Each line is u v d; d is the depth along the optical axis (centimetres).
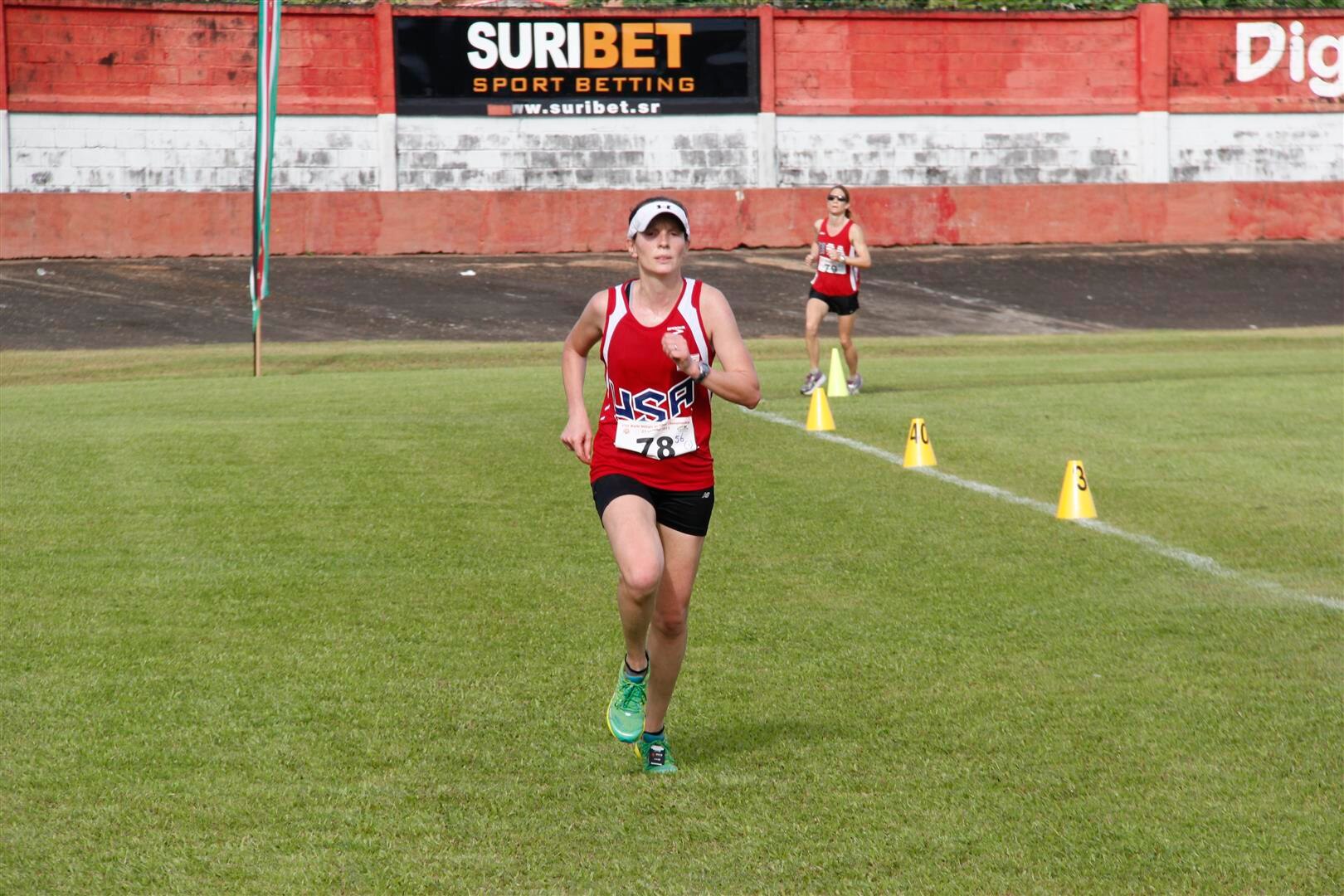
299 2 10919
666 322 1478
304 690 1814
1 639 2025
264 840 1357
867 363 6262
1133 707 1761
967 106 11494
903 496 3139
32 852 1323
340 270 9269
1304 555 2594
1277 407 4628
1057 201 10662
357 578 2402
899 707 1767
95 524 2798
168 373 5981
